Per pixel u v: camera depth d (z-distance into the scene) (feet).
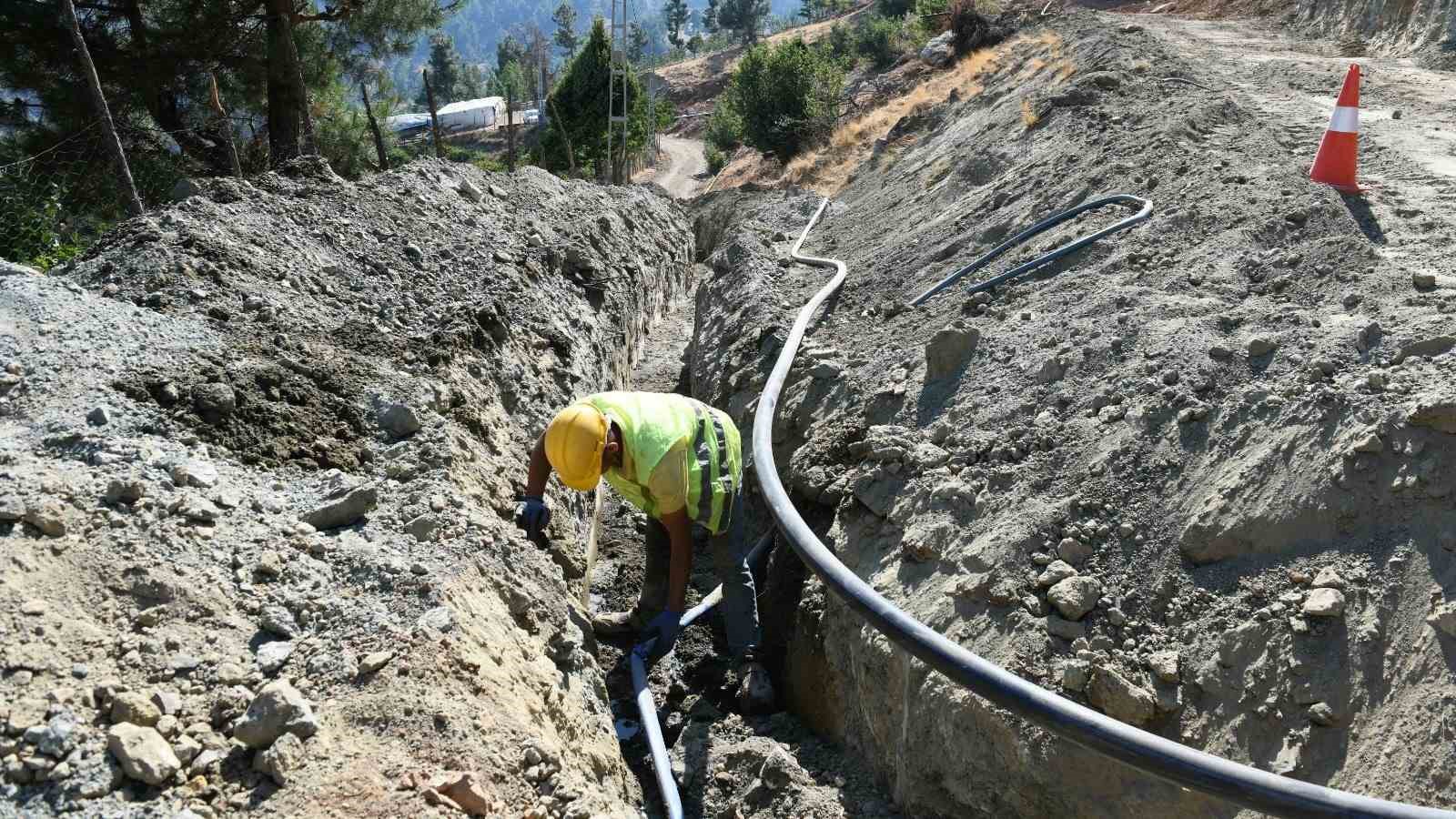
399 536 12.44
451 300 21.04
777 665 18.34
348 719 9.65
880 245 34.76
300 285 18.35
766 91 93.56
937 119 57.98
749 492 22.75
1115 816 11.75
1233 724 12.00
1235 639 12.54
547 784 10.02
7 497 10.36
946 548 15.49
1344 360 14.73
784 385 23.18
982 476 16.40
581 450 14.33
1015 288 22.79
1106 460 15.30
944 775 13.30
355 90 59.62
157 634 9.90
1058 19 75.51
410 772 9.21
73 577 10.08
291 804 8.73
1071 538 14.37
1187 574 13.62
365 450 14.55
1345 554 12.67
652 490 15.16
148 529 10.93
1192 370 15.96
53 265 25.77
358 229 21.75
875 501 17.43
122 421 12.40
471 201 27.94
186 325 15.15
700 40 326.44
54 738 8.48
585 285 29.43
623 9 76.43
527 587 13.33
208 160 48.83
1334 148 21.71
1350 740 11.31
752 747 15.52
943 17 101.60
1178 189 24.04
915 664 13.83
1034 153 33.58
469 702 10.16
